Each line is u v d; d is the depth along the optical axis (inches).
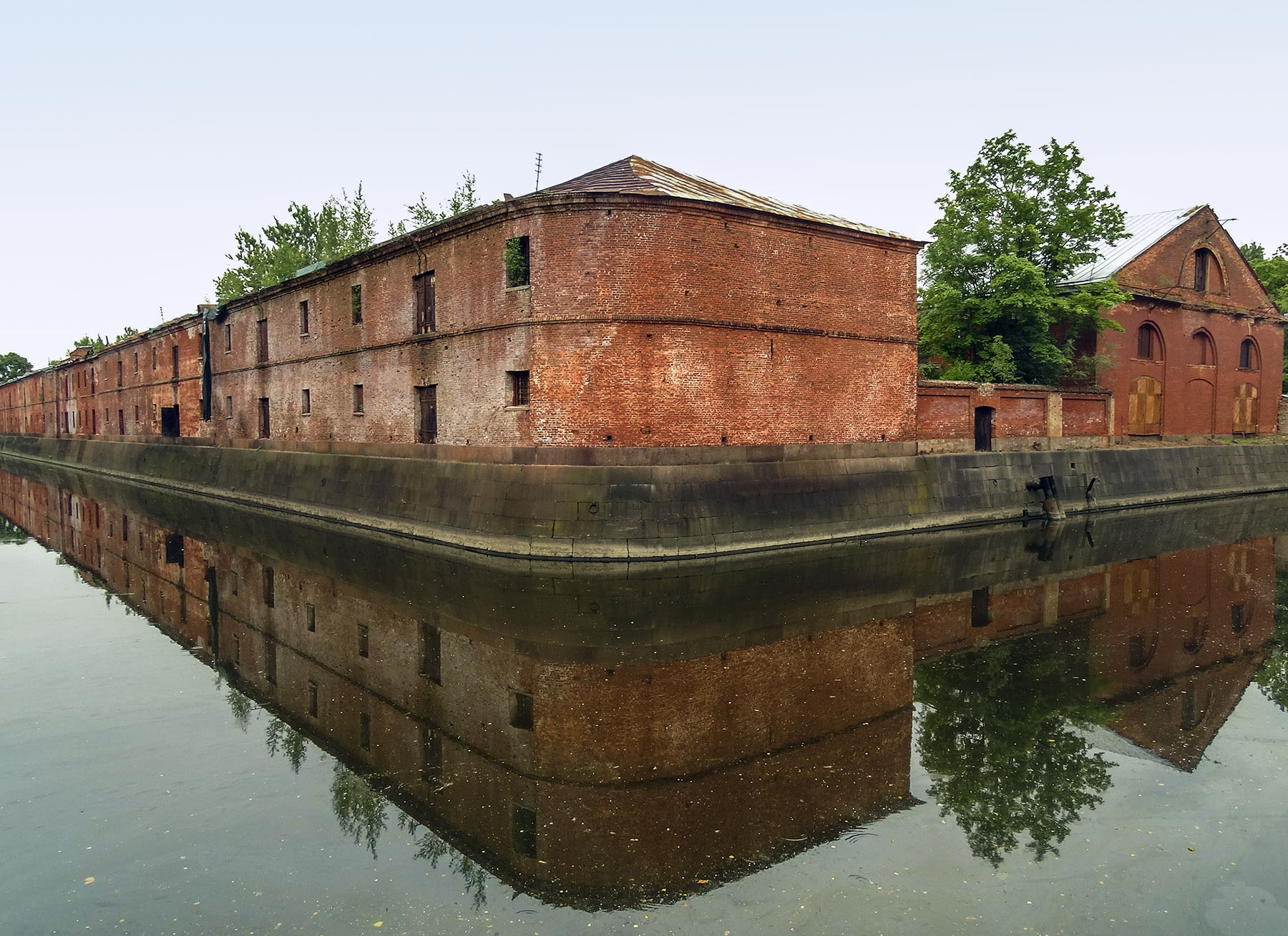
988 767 308.7
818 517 795.4
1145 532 904.3
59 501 1238.9
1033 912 216.5
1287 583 633.0
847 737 336.2
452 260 850.1
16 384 2925.7
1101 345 1187.3
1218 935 206.5
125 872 237.0
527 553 702.5
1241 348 1443.2
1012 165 1104.2
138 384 1784.0
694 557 701.3
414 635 487.2
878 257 885.8
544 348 741.3
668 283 731.4
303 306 1164.5
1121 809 276.7
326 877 234.1
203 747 328.8
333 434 1092.5
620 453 721.6
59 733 342.6
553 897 223.3
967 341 1123.9
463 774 302.7
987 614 535.2
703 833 258.4
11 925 211.5
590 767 308.0
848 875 234.4
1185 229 1322.6
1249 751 326.3
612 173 821.2
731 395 770.2
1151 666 433.4
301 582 633.6
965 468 949.2
